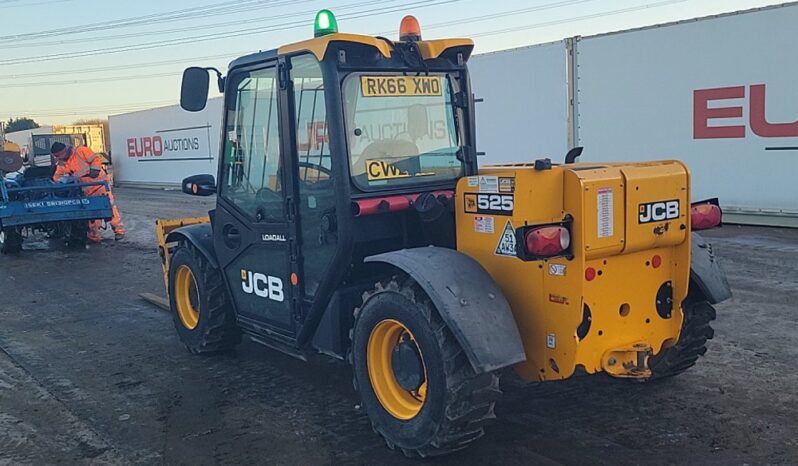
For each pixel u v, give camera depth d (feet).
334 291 13.57
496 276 11.89
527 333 11.59
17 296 27.78
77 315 24.06
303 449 12.74
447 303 10.87
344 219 12.76
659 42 35.53
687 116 35.14
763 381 14.82
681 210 11.76
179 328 19.08
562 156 40.45
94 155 41.11
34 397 16.08
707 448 11.93
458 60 14.48
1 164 38.11
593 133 38.88
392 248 13.62
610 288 11.41
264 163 14.73
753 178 33.27
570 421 13.25
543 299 11.28
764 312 19.84
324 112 12.93
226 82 15.47
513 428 13.05
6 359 19.17
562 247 10.52
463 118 14.57
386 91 13.32
